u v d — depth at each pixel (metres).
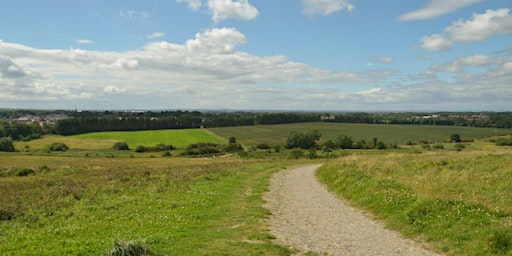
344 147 124.00
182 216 20.08
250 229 17.75
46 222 20.05
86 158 112.38
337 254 14.41
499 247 13.55
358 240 16.47
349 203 25.91
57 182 38.47
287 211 22.92
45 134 169.00
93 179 39.75
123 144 140.88
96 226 18.16
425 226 17.36
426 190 23.55
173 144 142.00
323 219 20.80
